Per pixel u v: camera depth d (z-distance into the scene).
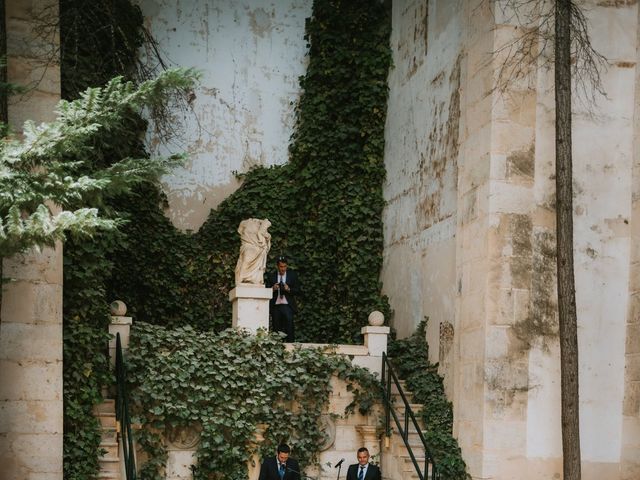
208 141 18.44
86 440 12.59
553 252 13.48
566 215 12.35
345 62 18.75
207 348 13.88
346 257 18.23
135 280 17.33
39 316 11.92
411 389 15.02
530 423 13.14
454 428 14.00
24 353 11.82
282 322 16.09
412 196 16.86
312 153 18.48
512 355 13.20
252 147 18.66
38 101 12.05
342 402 14.41
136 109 9.29
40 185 8.93
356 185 18.45
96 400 12.84
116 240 15.38
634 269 13.53
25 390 11.77
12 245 8.73
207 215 18.25
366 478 12.99
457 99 15.05
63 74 14.96
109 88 9.24
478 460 13.11
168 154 18.06
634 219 13.65
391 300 17.62
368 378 14.38
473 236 13.84
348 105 18.64
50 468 11.73
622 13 14.01
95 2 16.14
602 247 13.60
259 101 18.80
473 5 14.43
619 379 13.44
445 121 15.50
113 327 13.66
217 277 17.98
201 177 18.31
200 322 17.73
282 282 16.20
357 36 18.78
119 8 17.39
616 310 13.55
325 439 14.20
